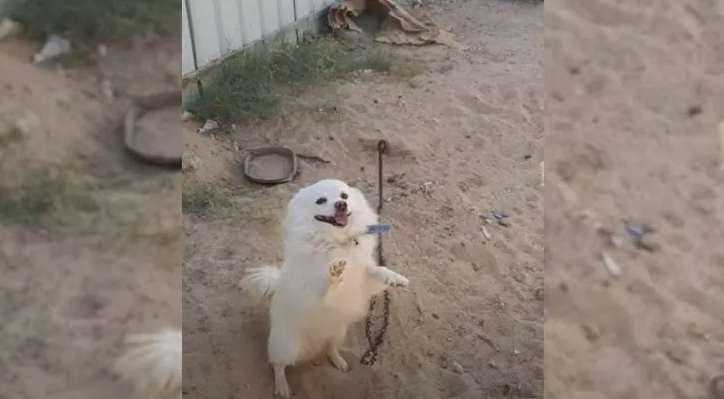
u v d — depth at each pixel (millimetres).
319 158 2586
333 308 1563
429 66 3357
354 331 1791
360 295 1613
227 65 3041
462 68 3344
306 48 3393
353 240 1558
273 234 2150
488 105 2975
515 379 1667
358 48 3551
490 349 1751
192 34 2873
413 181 2459
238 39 3160
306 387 1638
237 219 2221
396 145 2664
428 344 1762
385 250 2084
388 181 2461
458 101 3002
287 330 1570
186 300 1860
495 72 3295
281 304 1566
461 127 2805
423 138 2723
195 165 2498
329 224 1527
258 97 2891
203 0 2900
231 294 1892
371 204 2312
